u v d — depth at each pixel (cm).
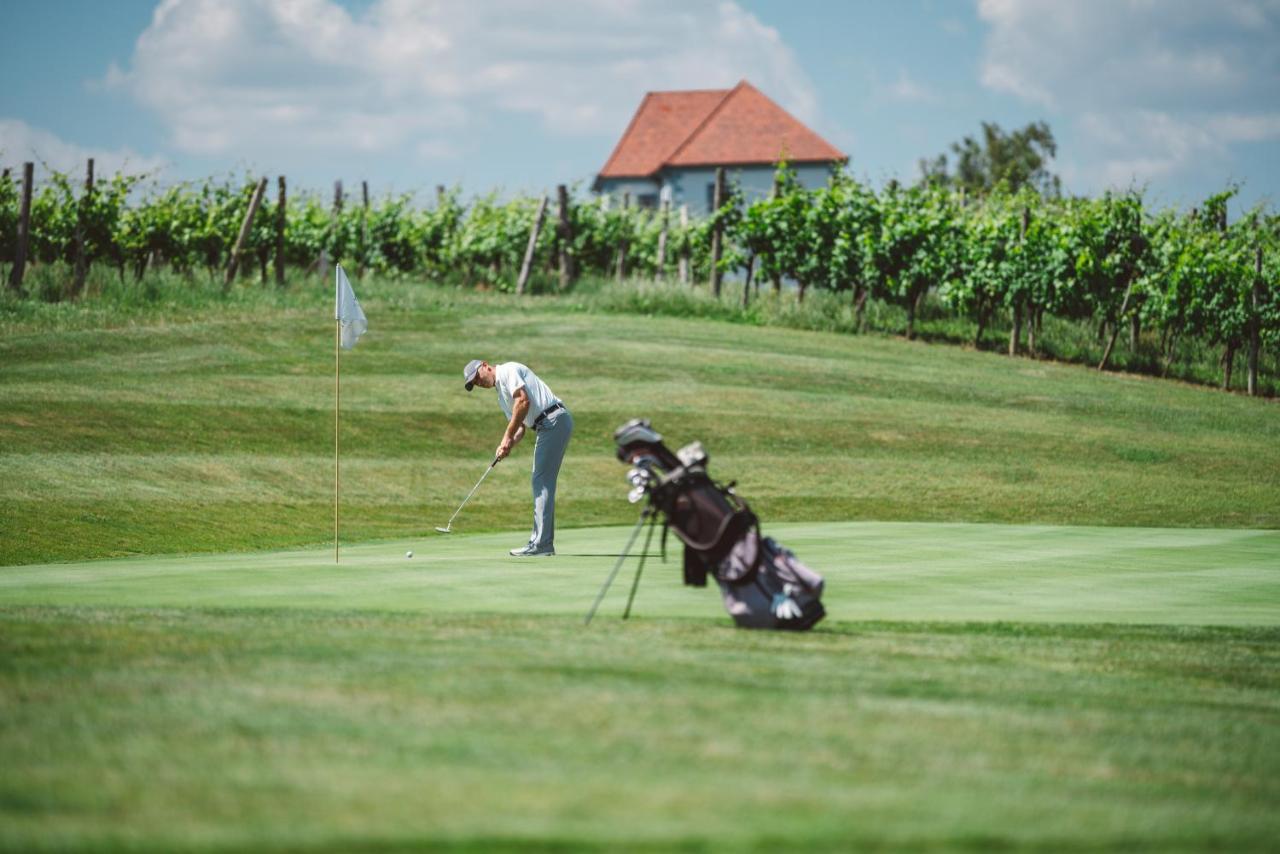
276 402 4306
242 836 625
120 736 797
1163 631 1477
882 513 3547
